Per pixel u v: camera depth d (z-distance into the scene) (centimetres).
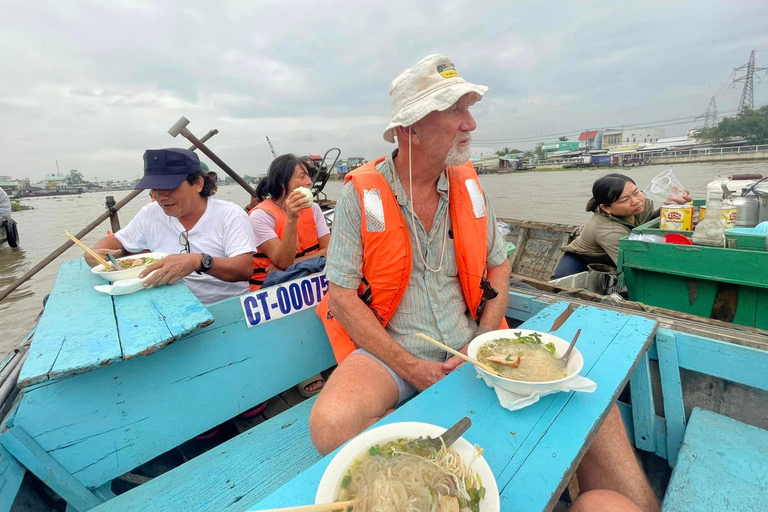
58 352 123
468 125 148
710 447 129
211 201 250
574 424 103
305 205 258
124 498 136
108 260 225
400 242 156
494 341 133
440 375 148
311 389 230
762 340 148
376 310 164
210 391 171
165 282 187
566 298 215
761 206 264
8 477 119
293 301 198
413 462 76
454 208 165
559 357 125
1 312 631
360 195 159
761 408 146
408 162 157
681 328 163
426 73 146
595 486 131
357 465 79
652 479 177
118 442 147
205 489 138
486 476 75
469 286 171
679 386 160
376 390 145
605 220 323
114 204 496
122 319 149
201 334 166
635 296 260
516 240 497
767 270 200
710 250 218
